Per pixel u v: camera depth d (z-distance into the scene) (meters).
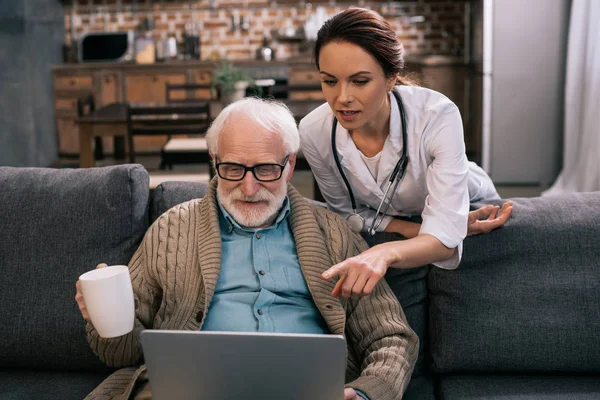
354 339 1.84
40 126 7.10
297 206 1.88
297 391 1.35
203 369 1.35
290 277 1.81
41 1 7.21
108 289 1.42
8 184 2.05
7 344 1.94
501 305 1.91
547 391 1.82
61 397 1.83
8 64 6.34
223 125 1.77
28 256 1.97
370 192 1.99
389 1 7.77
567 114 5.45
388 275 2.00
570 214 1.97
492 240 1.94
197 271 1.80
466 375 1.95
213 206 1.83
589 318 1.88
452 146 1.86
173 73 7.54
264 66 7.49
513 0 5.80
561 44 5.84
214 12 7.93
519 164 6.00
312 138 2.00
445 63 6.61
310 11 7.88
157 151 7.52
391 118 1.88
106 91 7.55
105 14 7.95
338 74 1.69
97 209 1.99
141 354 1.77
